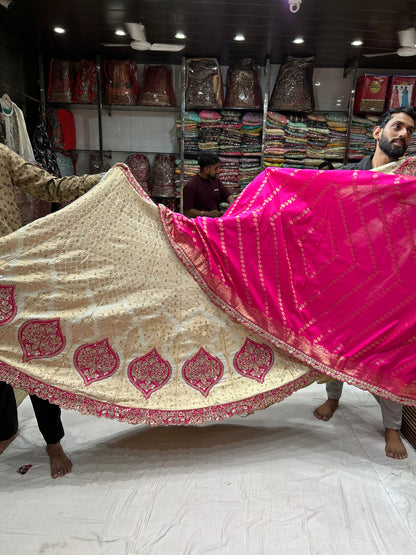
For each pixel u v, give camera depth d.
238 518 1.49
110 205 1.70
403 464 1.81
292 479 1.69
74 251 1.63
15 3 2.84
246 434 2.03
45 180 1.73
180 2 2.80
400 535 1.42
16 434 1.99
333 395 2.17
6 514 1.50
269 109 4.12
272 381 1.78
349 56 3.94
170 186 4.31
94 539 1.39
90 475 1.71
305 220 1.77
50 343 1.61
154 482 1.67
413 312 1.69
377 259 1.71
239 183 4.33
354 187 1.71
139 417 1.67
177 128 4.25
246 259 1.79
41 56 3.87
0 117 2.73
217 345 1.79
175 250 1.76
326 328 1.79
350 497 1.59
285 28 3.25
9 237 1.55
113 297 1.68
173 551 1.35
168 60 4.13
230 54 3.97
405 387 1.74
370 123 4.21
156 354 1.74
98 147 4.44
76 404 1.61
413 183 1.65
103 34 3.43
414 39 3.34
